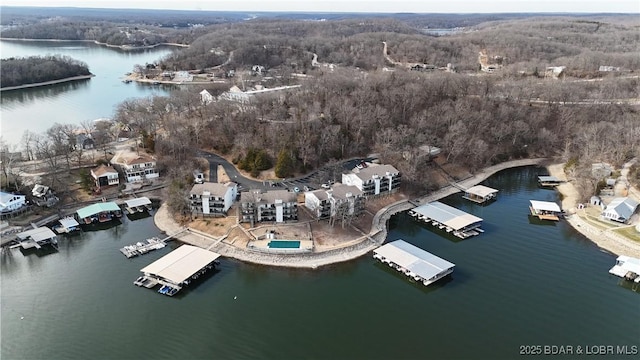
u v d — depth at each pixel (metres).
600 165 185.62
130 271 126.31
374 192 169.62
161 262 126.19
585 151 194.75
